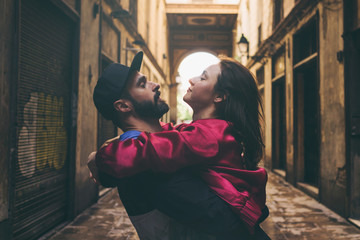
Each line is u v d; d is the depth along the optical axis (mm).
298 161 7184
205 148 857
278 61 9242
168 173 823
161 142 832
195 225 840
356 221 4195
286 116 7961
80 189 4738
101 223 4219
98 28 5625
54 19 3992
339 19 4699
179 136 848
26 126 3256
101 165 840
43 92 3680
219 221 830
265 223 4270
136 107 950
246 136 982
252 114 1001
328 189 5113
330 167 5039
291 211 4910
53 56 3980
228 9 20906
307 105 7199
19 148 3107
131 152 815
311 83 7000
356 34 4289
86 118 5066
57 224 4082
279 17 8836
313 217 4562
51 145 3896
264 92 10938
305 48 7125
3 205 2740
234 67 997
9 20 2820
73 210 4398
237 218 854
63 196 4285
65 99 4387
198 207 826
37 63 3527
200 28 25109
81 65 4789
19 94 3094
